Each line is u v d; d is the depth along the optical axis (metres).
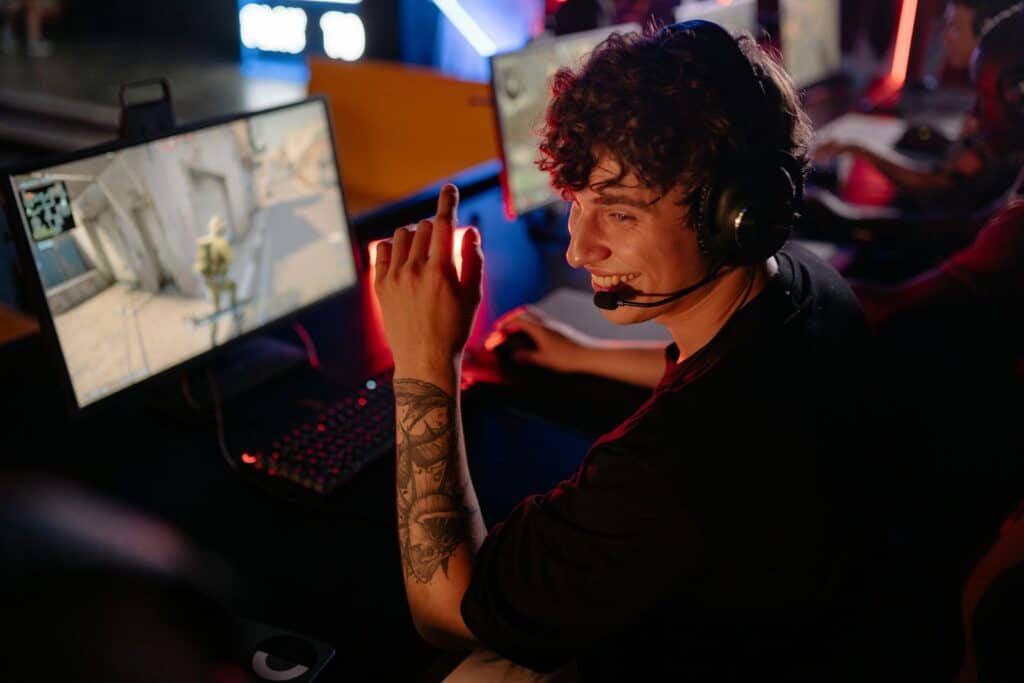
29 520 1.09
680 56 0.66
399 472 0.87
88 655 0.89
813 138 0.77
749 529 0.70
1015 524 1.07
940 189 2.08
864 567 0.81
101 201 1.17
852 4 3.31
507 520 0.81
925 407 1.64
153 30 8.38
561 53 1.95
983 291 1.49
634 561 0.69
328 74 3.26
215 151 1.31
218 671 0.88
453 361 0.87
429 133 3.07
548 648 0.75
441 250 0.86
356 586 1.01
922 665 1.41
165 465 1.22
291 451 1.21
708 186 0.67
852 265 1.85
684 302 0.76
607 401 1.35
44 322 1.11
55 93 6.50
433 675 0.91
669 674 0.84
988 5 2.00
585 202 0.73
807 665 0.80
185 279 1.29
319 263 1.50
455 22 5.61
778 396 0.71
